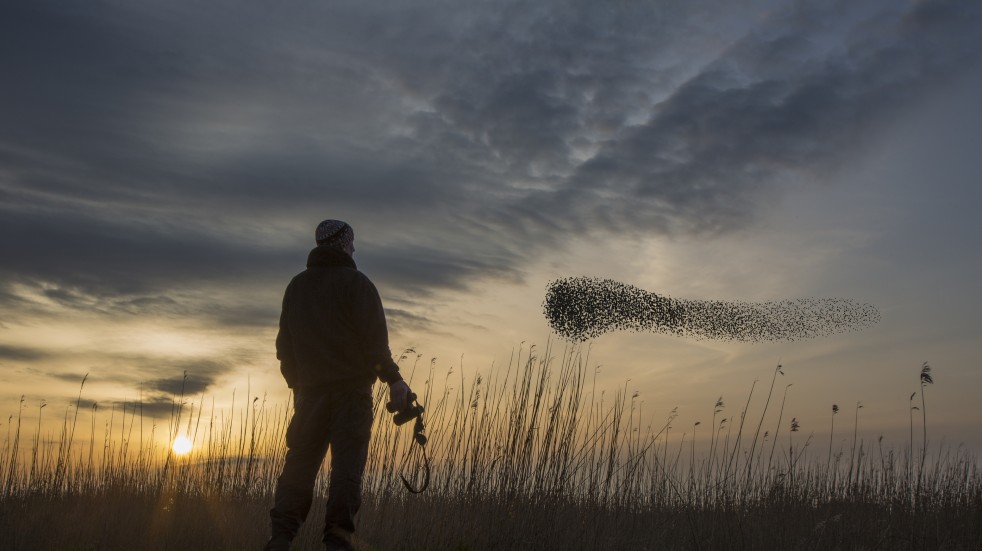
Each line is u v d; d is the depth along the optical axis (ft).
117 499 20.70
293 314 13.39
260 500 21.83
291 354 13.85
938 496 25.80
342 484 12.38
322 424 12.97
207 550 17.40
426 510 19.95
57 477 21.81
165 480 22.70
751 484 24.49
